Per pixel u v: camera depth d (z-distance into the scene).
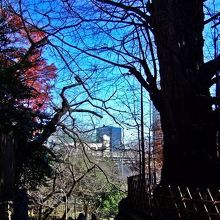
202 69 10.07
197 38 10.76
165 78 10.61
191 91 10.27
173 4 10.75
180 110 10.31
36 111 14.95
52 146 17.91
